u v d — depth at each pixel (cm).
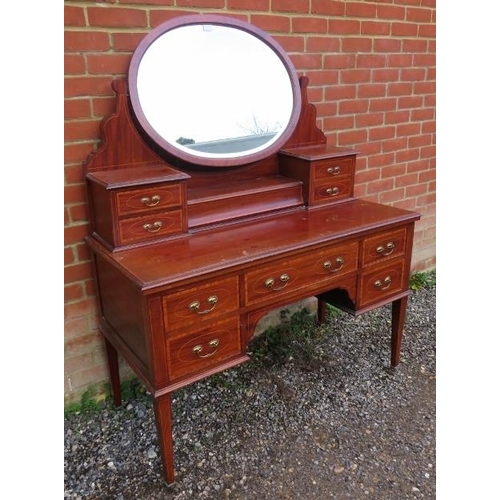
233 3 189
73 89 163
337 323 265
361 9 229
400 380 218
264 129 196
